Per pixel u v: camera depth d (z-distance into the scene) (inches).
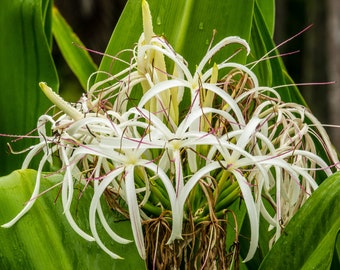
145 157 46.9
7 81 54.6
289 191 48.1
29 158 47.9
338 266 48.1
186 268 47.0
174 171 46.1
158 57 47.8
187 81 47.3
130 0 53.9
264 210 47.4
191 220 46.2
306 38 192.5
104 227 45.6
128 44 53.6
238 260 47.4
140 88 52.1
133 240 48.6
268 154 47.5
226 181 47.2
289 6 221.6
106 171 46.6
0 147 54.6
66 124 46.4
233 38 48.5
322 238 46.3
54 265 46.8
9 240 46.2
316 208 46.5
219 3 53.5
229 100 46.4
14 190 47.1
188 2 53.7
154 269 46.8
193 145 46.0
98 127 46.1
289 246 46.6
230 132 45.9
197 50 53.4
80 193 46.9
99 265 47.7
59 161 52.2
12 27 54.5
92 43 176.6
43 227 47.0
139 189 46.3
